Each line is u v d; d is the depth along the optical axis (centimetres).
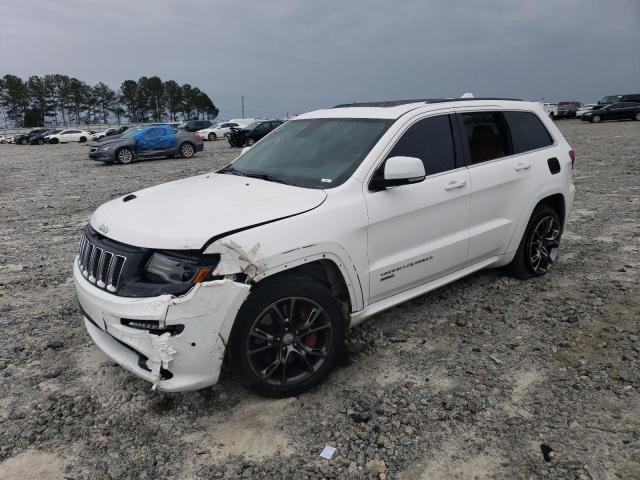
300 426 307
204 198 351
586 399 323
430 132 414
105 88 12619
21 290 542
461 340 407
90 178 1588
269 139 474
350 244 344
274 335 320
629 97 4297
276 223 313
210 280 289
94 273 324
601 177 1183
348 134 406
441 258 412
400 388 343
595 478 259
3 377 365
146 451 290
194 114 13525
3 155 3117
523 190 476
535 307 461
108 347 323
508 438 291
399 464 275
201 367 294
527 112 512
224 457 284
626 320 427
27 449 291
